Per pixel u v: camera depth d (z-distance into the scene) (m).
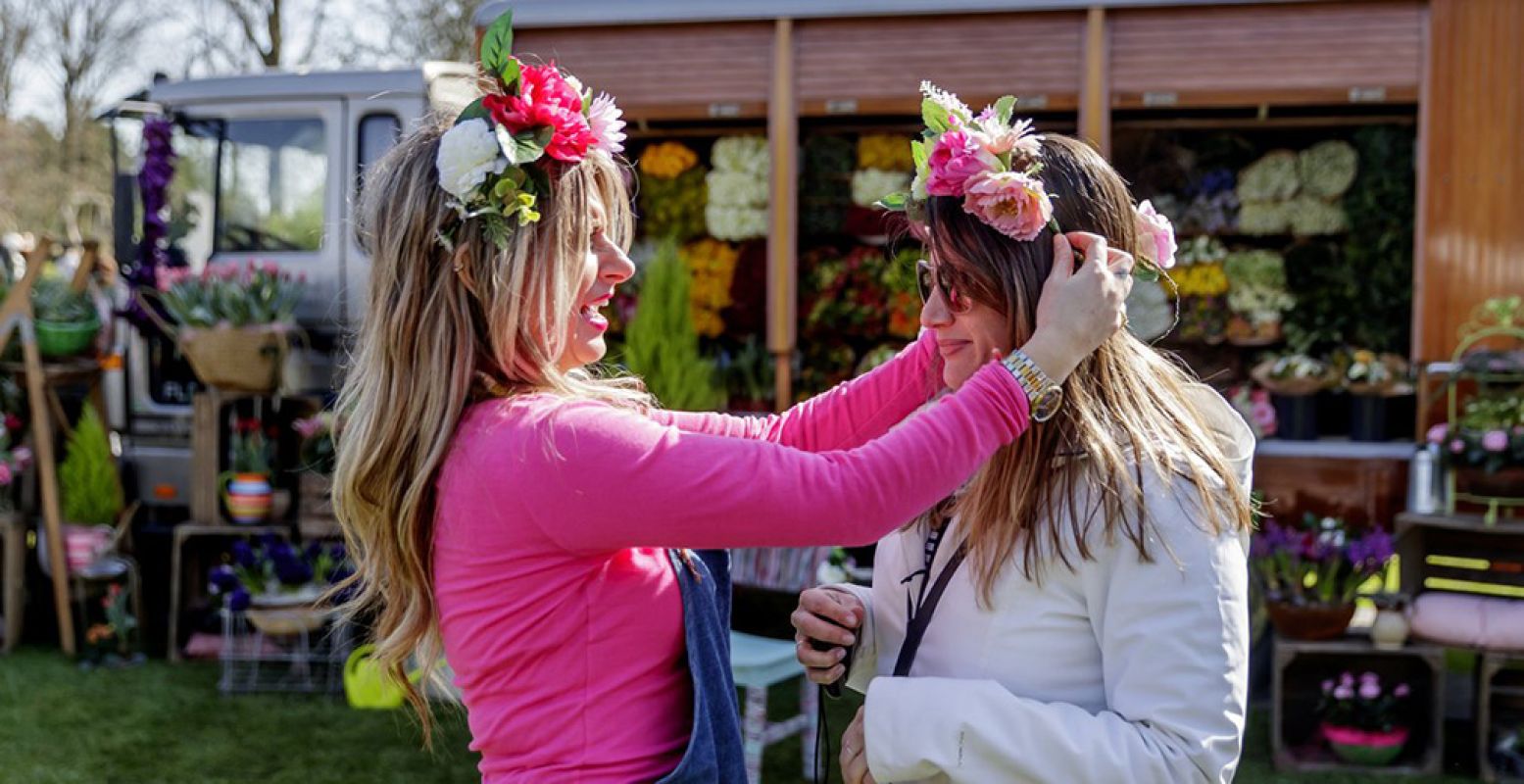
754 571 4.41
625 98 4.78
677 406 4.63
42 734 4.14
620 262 1.46
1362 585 3.99
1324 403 4.68
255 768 3.84
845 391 1.73
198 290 4.99
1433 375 4.22
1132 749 1.26
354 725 4.28
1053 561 1.35
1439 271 4.21
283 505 5.07
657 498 1.27
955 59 4.57
